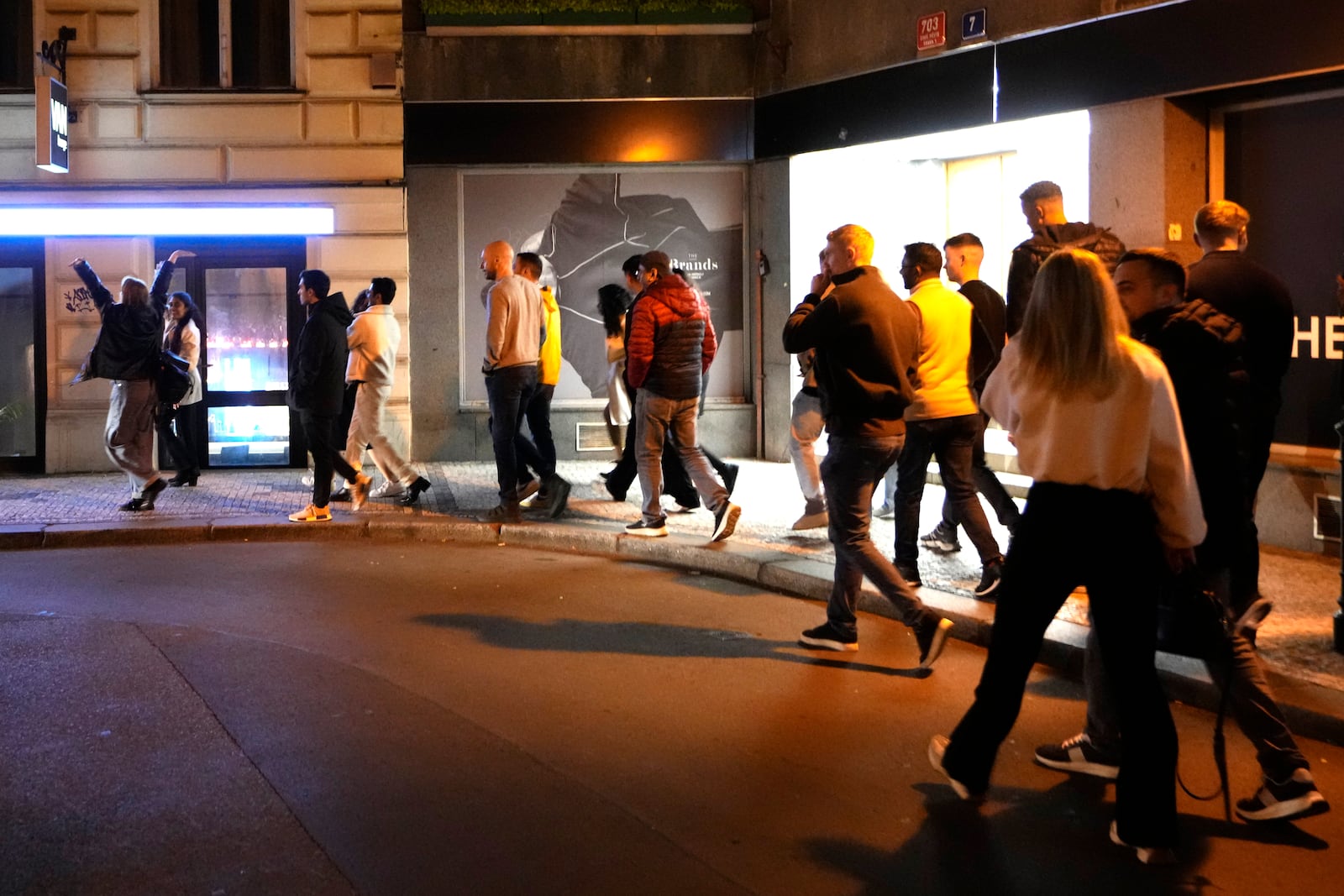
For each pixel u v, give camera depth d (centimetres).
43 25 1298
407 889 383
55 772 479
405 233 1334
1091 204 995
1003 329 741
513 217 1340
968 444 701
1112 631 401
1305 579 769
